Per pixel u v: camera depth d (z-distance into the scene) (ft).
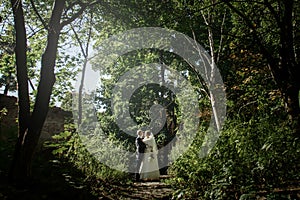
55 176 25.32
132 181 42.45
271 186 20.95
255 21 33.86
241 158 24.32
